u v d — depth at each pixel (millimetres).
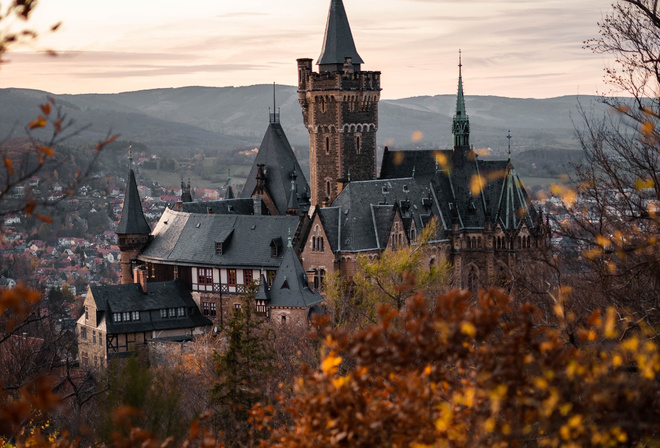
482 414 24891
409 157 187250
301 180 199125
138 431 25547
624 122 38812
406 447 25062
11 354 66000
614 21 40688
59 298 174750
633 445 24969
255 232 159000
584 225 40344
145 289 154500
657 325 37531
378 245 156000
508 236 176625
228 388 66062
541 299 49312
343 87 182000
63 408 46875
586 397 26094
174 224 171625
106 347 146500
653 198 40375
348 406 25578
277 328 121688
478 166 184250
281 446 28922
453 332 24531
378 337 25266
